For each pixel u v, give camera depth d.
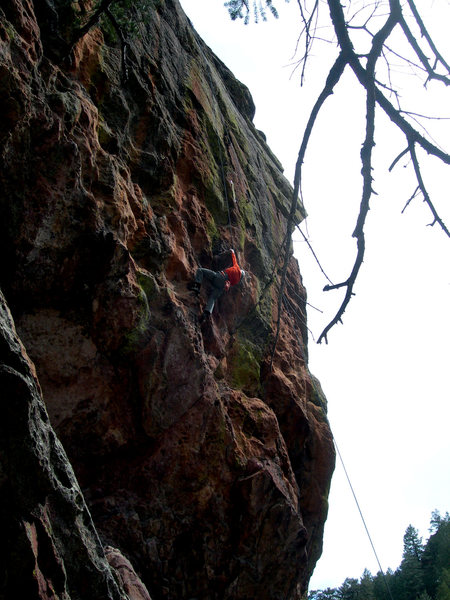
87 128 9.54
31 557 4.35
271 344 12.98
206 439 10.05
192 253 11.60
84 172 9.22
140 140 11.38
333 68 3.57
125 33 11.33
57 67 9.66
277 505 10.48
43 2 9.60
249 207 14.20
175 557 9.62
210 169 13.07
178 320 9.96
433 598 47.34
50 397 8.75
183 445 9.74
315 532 13.05
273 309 13.66
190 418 9.88
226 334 11.87
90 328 9.10
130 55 11.63
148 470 9.47
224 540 10.09
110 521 9.05
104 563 5.10
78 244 8.83
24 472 4.57
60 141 8.67
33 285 8.65
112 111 10.76
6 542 4.33
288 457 11.70
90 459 9.15
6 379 4.56
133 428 9.38
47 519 4.70
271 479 10.44
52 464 4.91
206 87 14.74
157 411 9.47
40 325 8.80
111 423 9.17
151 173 11.25
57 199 8.59
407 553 53.44
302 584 12.84
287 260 4.02
